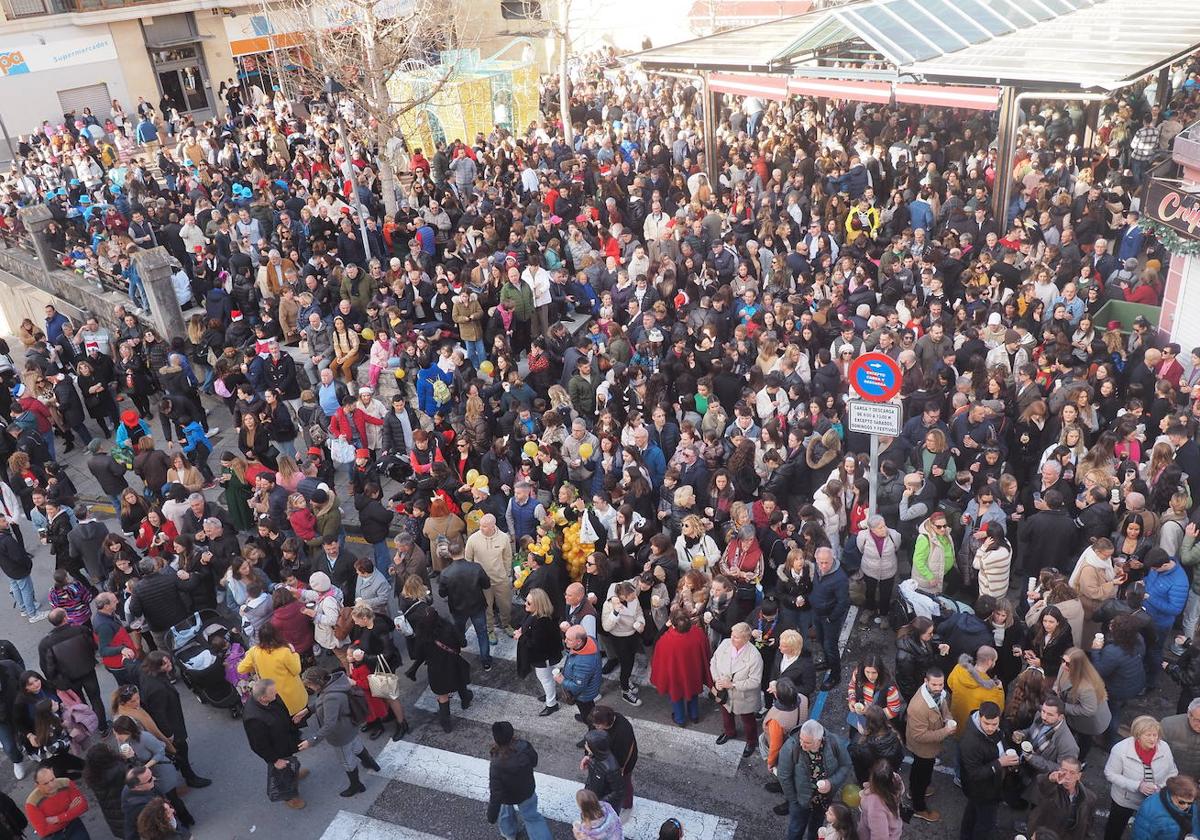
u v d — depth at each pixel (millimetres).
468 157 25000
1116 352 13570
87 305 22953
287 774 9344
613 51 39656
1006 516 10656
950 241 17406
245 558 11008
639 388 13773
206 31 40531
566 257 19906
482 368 15102
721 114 29344
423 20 26812
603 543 11141
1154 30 20031
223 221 20875
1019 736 7883
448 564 11484
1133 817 7859
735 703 9188
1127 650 8570
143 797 8344
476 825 9125
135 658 10578
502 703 10648
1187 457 11102
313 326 17047
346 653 9938
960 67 18891
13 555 12453
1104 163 20906
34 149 33094
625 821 8875
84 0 37531
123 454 14836
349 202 22203
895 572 10766
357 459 12664
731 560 10477
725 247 18000
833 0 35625
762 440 12328
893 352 13570
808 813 7977
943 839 8445
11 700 10000
